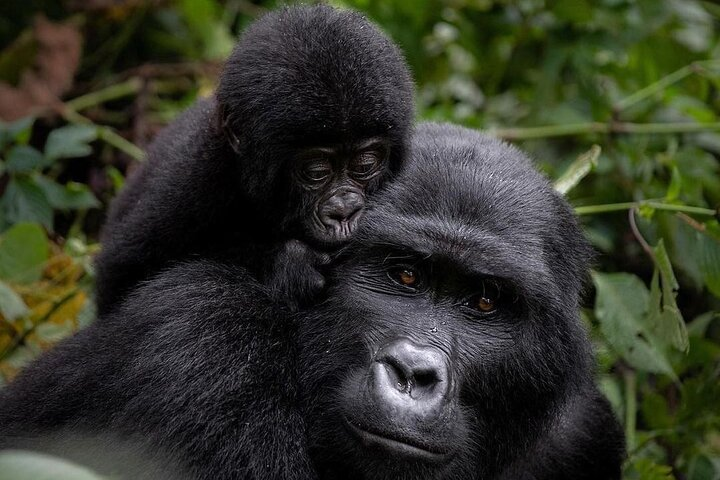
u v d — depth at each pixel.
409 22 16.97
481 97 18.17
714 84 16.20
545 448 10.28
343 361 8.98
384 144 10.17
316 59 10.13
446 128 10.80
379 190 9.81
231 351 8.74
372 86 10.12
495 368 9.11
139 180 12.66
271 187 10.24
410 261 9.03
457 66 18.52
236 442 8.42
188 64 16.72
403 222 9.05
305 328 9.27
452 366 8.71
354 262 9.27
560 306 9.38
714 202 15.00
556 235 9.55
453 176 9.35
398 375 8.48
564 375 9.56
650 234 14.03
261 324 9.06
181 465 8.28
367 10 17.00
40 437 8.92
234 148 10.63
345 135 9.98
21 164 13.38
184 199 11.00
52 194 13.41
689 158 14.62
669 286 10.80
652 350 11.64
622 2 16.48
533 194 9.57
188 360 8.59
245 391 8.62
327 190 10.05
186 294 9.06
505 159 9.84
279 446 8.62
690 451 11.94
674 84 16.55
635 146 15.19
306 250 9.65
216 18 18.23
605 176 15.09
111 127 16.66
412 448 8.31
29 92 15.68
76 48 16.08
